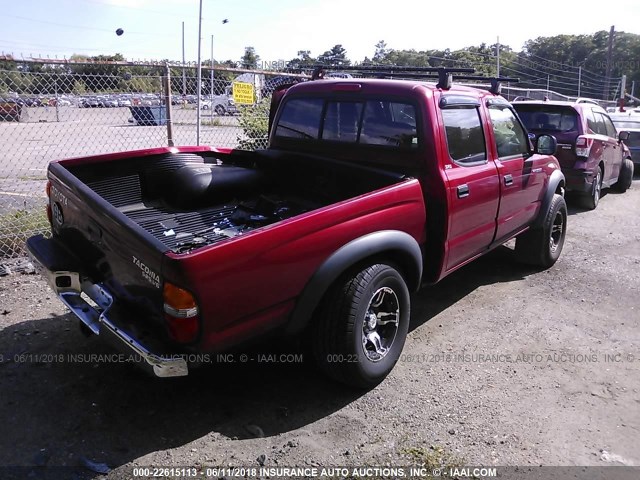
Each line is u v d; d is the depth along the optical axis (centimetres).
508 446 317
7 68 664
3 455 295
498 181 480
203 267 272
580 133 893
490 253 689
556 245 639
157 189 454
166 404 349
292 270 311
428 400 362
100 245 331
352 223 338
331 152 467
